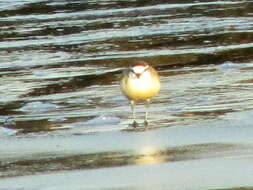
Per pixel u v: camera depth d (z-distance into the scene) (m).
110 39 23.05
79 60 20.83
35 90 17.94
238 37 22.52
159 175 11.67
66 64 20.42
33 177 11.89
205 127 14.21
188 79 18.14
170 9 27.02
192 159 12.34
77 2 29.25
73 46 22.44
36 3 29.30
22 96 17.44
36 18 26.70
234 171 11.66
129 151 13.02
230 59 20.17
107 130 14.51
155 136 13.84
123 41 22.67
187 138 13.55
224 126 14.19
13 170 12.25
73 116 15.67
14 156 12.99
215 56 20.53
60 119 15.47
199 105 15.86
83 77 19.02
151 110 15.72
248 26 23.78
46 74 19.44
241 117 14.78
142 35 23.27
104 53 21.47
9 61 20.94
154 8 27.33
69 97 17.19
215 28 23.72
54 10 27.95
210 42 22.11
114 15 26.48
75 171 12.09
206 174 11.59
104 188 11.24
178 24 24.50
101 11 27.33
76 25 25.27
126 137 13.91
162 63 20.11
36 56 21.47
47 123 15.25
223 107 15.59
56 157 12.88
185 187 11.11
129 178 11.63
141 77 14.86
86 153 13.02
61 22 25.86
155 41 22.48
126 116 15.45
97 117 15.44
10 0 29.95
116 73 19.30
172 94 16.78
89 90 17.75
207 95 16.58
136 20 25.45
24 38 23.81
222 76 18.28
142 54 21.11
